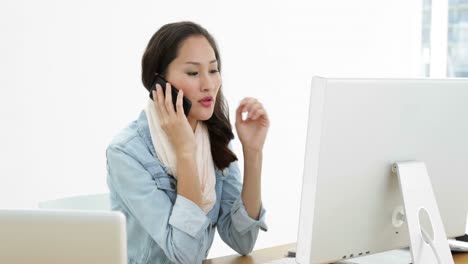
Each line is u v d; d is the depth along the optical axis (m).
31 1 3.19
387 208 1.69
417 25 4.55
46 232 1.35
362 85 1.56
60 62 3.29
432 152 1.76
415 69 4.59
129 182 1.95
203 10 3.75
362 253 1.67
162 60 2.00
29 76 3.21
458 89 1.78
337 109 1.53
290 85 4.14
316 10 4.20
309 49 4.19
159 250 2.00
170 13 3.63
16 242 1.36
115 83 3.47
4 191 3.17
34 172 3.25
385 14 4.48
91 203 2.26
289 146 4.20
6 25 3.13
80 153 3.38
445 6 4.45
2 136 3.15
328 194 1.55
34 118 3.23
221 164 2.12
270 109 4.07
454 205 1.86
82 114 3.38
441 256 1.68
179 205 1.92
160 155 2.00
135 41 3.52
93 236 1.34
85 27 3.36
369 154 1.61
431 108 1.72
